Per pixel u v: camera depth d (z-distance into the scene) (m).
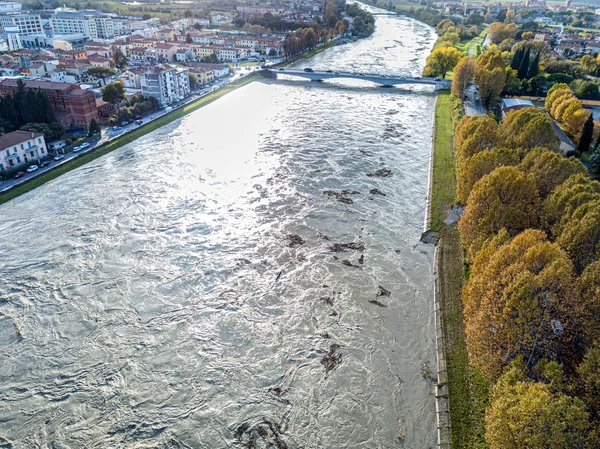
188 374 73.94
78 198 125.56
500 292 62.41
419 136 171.62
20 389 72.25
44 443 64.19
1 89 177.12
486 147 112.56
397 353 77.12
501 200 85.50
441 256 99.38
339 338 80.12
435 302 87.62
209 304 88.06
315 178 135.50
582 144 139.00
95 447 63.34
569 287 60.09
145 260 100.44
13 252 103.31
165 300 89.31
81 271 97.38
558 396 49.59
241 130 177.38
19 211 119.38
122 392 71.31
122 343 80.06
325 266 97.81
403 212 118.25
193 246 104.75
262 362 75.81
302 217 115.25
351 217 115.44
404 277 94.88
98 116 180.25
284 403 68.94
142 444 63.59
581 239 72.31
